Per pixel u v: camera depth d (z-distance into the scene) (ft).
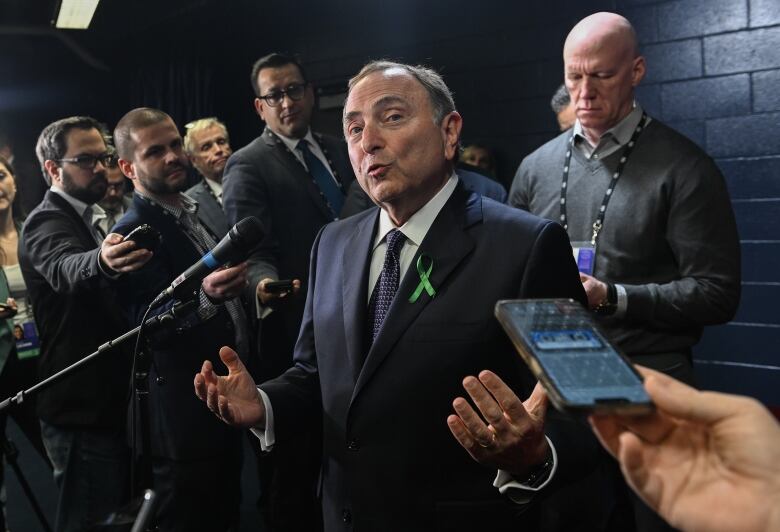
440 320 3.94
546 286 3.92
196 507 6.57
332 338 4.32
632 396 1.94
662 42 11.84
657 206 6.11
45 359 7.41
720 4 11.24
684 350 6.24
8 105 18.99
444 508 3.87
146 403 5.47
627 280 6.26
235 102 18.25
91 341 7.25
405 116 4.06
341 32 15.98
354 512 4.02
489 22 13.79
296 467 7.98
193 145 12.16
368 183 4.15
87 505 7.32
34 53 19.21
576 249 6.30
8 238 9.56
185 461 6.50
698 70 11.53
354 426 4.02
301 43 16.72
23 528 9.54
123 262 5.94
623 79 6.23
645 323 6.06
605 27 6.21
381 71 4.17
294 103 8.18
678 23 11.65
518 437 3.10
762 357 11.30
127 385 7.31
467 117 14.30
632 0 12.09
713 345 11.69
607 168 6.40
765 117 11.03
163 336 6.30
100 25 17.83
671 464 2.02
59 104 19.62
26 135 19.25
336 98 16.24
